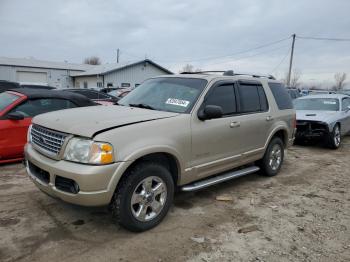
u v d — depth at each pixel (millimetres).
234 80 4973
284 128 6004
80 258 3049
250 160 5309
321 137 8922
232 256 3201
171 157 3859
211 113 3996
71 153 3211
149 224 3627
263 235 3666
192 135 4008
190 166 4059
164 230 3686
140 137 3436
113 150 3193
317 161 7582
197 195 4902
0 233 3453
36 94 6480
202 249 3307
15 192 4664
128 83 36438
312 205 4668
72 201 3186
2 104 6332
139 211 3537
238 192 5121
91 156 3121
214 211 4301
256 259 3166
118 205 3350
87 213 4020
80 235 3484
